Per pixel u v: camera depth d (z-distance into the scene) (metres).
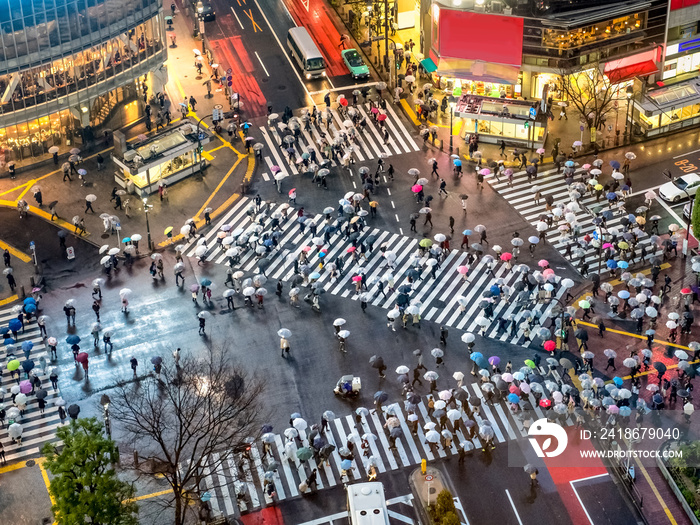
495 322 95.12
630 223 102.94
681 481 78.56
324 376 90.31
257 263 102.81
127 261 103.00
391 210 108.88
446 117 122.12
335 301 98.19
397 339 93.81
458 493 80.06
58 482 71.31
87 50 114.56
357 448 83.75
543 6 113.25
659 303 93.00
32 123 115.12
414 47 134.62
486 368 90.19
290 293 97.50
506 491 80.00
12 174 114.12
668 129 116.81
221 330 95.31
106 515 71.00
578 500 79.00
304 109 124.19
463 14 116.88
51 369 89.31
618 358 91.06
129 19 117.44
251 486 81.19
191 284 100.44
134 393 88.81
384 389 88.81
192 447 83.88
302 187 112.75
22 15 107.62
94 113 119.56
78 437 72.25
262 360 92.00
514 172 113.56
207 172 115.19
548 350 91.19
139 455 82.62
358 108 124.31
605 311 95.50
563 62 115.00
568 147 116.25
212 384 83.25
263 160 117.06
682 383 87.44
